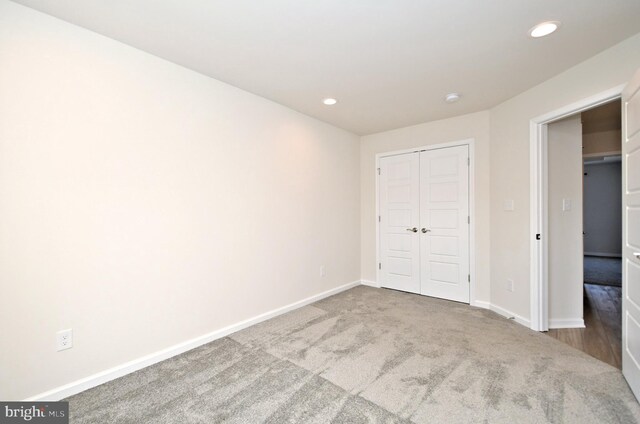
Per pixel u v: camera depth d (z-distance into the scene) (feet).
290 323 9.89
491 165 11.07
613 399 5.83
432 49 7.08
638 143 5.73
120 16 5.87
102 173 6.54
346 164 14.05
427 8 5.64
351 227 14.40
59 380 5.98
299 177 11.55
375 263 14.62
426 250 12.94
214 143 8.68
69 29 6.09
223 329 8.89
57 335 5.96
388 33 6.44
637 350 5.81
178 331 7.87
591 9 5.68
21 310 5.57
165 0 5.39
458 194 12.03
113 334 6.72
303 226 11.75
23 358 5.60
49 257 5.87
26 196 5.60
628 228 6.24
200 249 8.36
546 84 8.71
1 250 5.36
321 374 6.79
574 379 6.51
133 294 7.04
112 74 6.68
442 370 6.91
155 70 7.41
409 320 10.06
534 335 8.80
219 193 8.82
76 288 6.20
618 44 6.83
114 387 6.36
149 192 7.30
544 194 9.13
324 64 7.80
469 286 11.80
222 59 7.57
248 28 6.27
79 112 6.21
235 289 9.27
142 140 7.18
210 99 8.58
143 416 5.48
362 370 6.93
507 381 6.46
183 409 5.65
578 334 8.89
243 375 6.77
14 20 5.47
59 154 5.97
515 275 9.97
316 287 12.39
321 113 11.62
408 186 13.43
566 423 5.21
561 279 9.45
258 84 9.04
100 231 6.52
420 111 11.38
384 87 9.21
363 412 5.52
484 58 7.49
